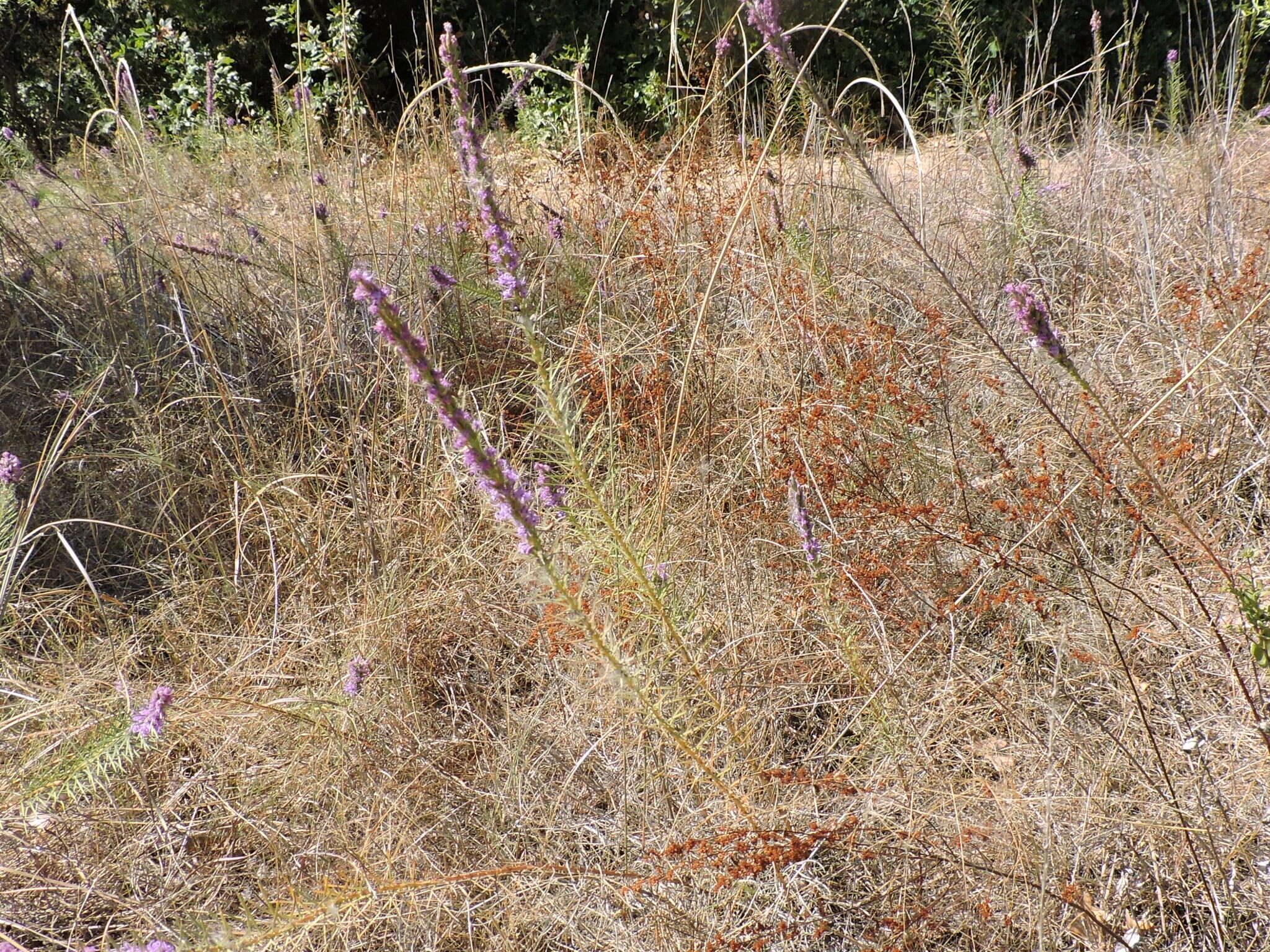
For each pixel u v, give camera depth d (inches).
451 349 155.6
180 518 135.8
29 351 165.5
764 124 194.1
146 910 86.8
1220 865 78.9
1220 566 84.4
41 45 354.0
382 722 106.0
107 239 175.9
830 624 95.1
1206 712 96.7
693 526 122.6
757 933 82.1
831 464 122.3
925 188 205.5
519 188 181.5
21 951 77.5
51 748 96.9
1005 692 100.3
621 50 362.0
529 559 70.9
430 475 135.3
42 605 126.1
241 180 208.8
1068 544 111.7
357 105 204.1
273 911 77.5
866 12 320.8
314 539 132.2
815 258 156.9
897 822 89.8
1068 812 87.4
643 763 98.2
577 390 138.2
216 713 102.8
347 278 157.8
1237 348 131.4
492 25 374.0
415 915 85.4
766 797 94.3
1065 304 164.2
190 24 411.8
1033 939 77.9
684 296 155.3
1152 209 179.2
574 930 83.6
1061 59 339.0
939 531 116.7
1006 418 139.3
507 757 101.6
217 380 140.6
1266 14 284.7
